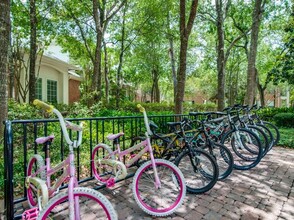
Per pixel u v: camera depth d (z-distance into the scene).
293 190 2.88
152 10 11.91
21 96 9.19
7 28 4.25
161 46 15.24
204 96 30.67
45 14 10.36
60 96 12.86
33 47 8.87
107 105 12.65
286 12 10.59
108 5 12.54
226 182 3.13
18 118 4.46
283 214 2.30
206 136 3.28
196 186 2.86
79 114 6.10
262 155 3.82
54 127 4.03
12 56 8.79
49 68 12.09
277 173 3.51
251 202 2.55
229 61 18.53
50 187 1.97
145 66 16.45
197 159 2.82
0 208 2.33
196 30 13.60
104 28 12.03
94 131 4.89
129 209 2.38
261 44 15.25
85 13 11.53
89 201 2.46
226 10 9.55
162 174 2.84
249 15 11.52
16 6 9.34
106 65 14.54
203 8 10.84
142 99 32.91
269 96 31.33
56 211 2.22
